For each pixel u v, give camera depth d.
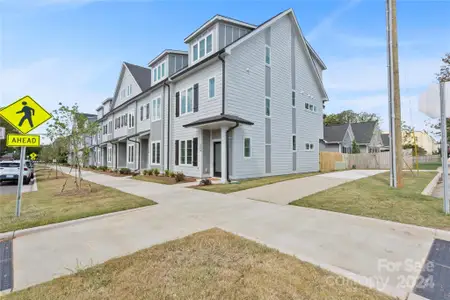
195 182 11.71
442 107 5.20
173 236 4.16
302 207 6.16
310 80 18.66
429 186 9.42
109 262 3.16
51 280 2.76
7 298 2.41
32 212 5.98
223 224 4.83
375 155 23.47
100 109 32.31
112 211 5.93
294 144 16.45
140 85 20.78
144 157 19.59
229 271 2.86
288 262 3.07
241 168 12.16
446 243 3.66
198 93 13.20
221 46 12.86
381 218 4.97
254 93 13.13
